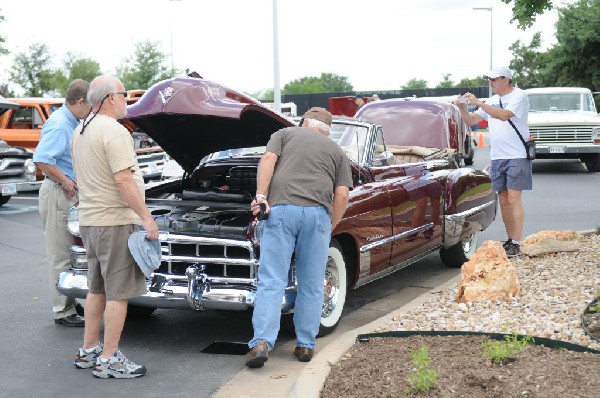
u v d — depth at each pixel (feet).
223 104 18.34
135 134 48.34
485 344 16.40
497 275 20.94
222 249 18.61
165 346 19.57
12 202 53.83
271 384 16.43
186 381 16.85
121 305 16.94
